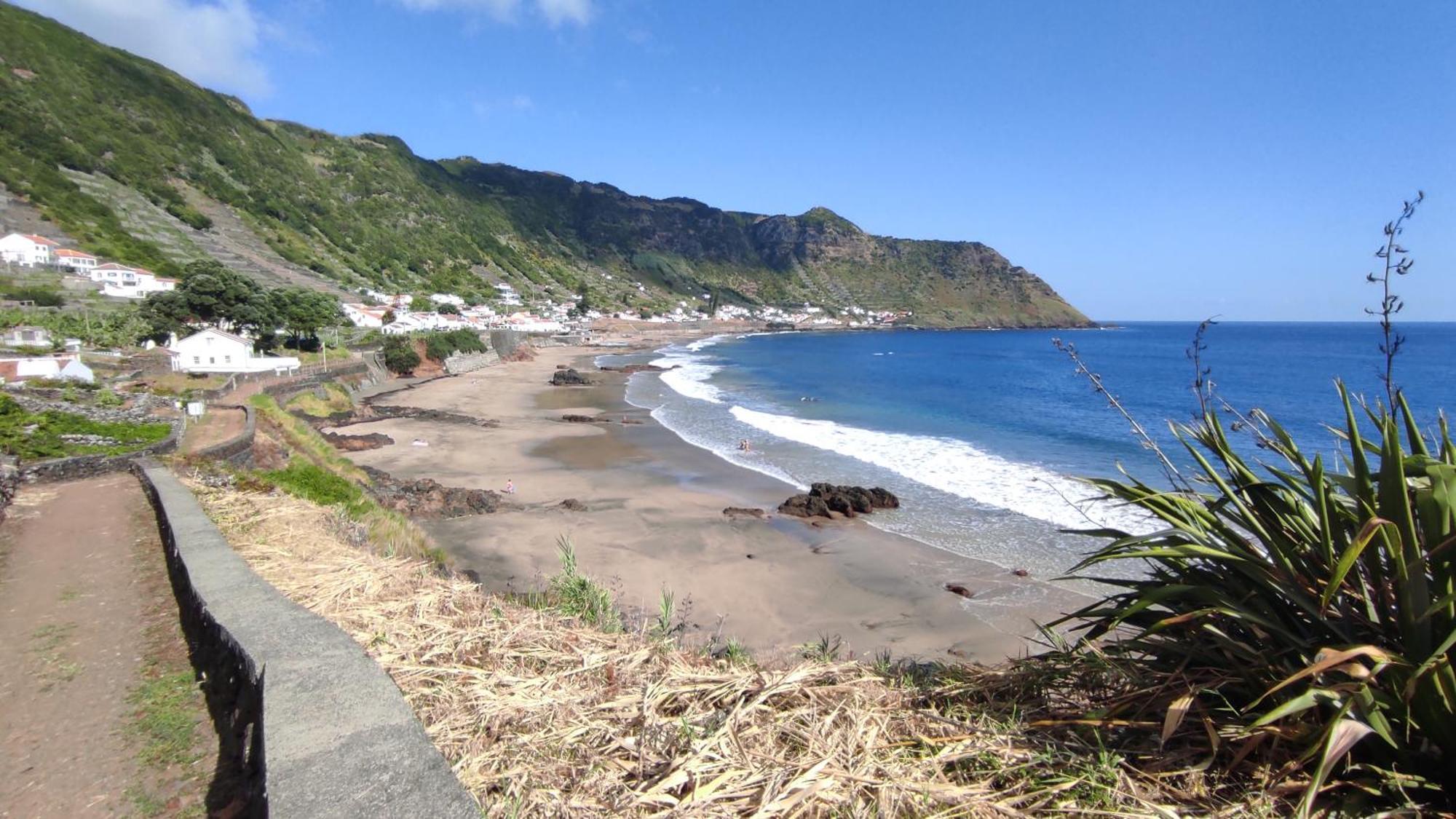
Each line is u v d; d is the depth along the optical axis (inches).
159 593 244.8
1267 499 123.6
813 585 560.4
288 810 79.0
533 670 137.0
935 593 546.3
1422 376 1941.4
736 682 127.6
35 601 242.1
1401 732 90.3
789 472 956.0
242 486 470.3
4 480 438.3
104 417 772.6
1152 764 98.7
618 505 791.1
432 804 82.1
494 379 2283.5
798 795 92.0
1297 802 88.4
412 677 129.3
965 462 1015.6
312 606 172.4
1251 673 103.7
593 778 98.7
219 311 2001.7
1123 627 160.7
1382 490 99.7
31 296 2001.7
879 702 122.4
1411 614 90.0
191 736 142.7
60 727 152.5
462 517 733.3
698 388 2065.7
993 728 110.7
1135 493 129.6
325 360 1963.6
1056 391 1974.7
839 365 3016.7
